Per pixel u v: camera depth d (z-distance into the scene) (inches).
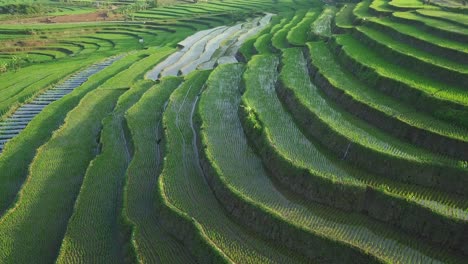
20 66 2496.3
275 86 1523.1
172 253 853.2
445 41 1503.4
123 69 2203.5
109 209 1007.6
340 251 778.2
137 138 1312.7
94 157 1293.1
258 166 1074.1
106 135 1375.5
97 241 904.9
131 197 1026.1
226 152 1134.4
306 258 807.1
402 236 817.5
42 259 892.0
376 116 1141.1
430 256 762.8
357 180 932.6
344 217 880.3
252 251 824.9
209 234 870.4
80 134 1439.5
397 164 940.0
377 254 765.9
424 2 2175.2
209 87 1608.0
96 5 4232.3
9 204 1115.3
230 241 852.0
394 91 1251.2
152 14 3668.8
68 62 2516.0
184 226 888.9
